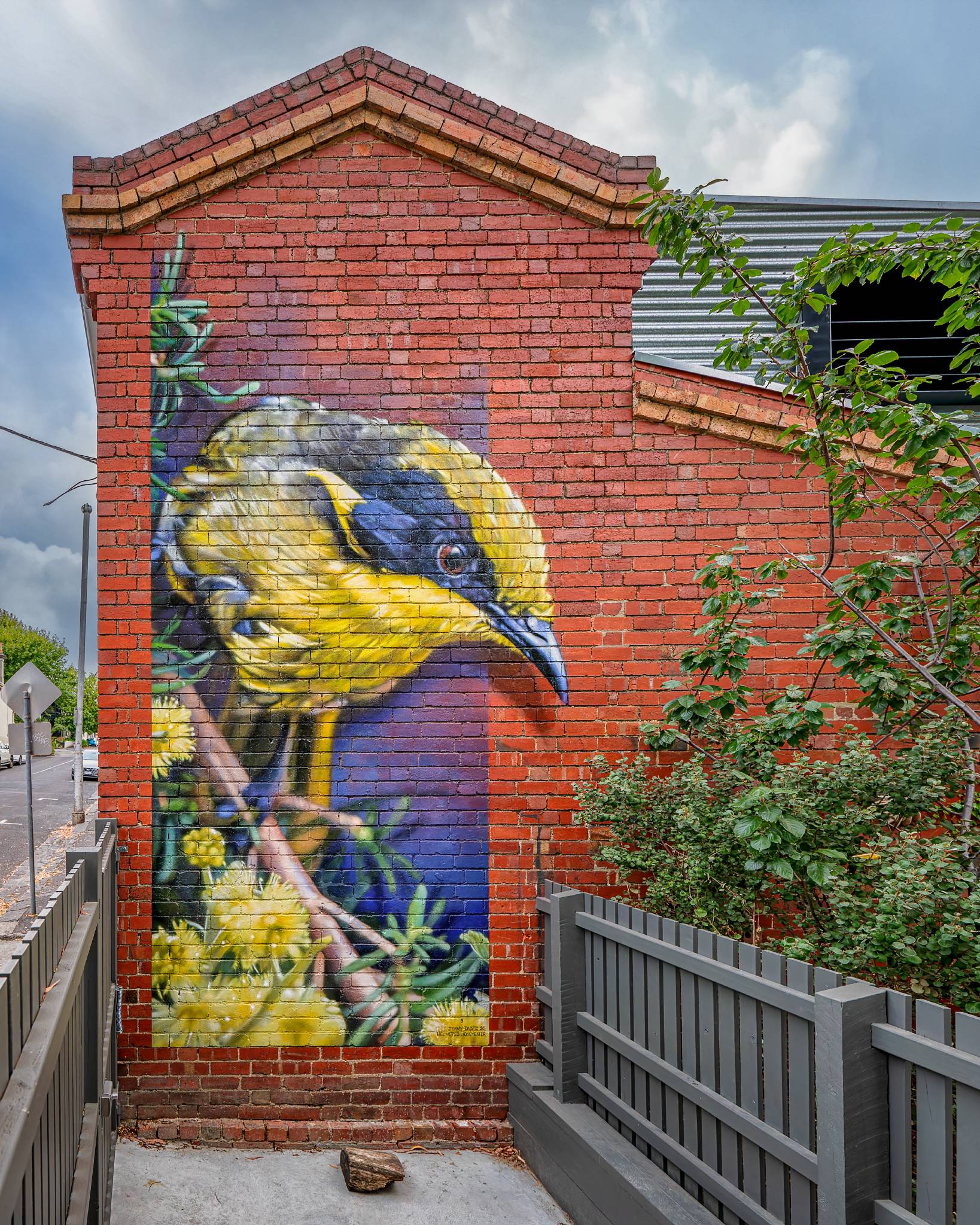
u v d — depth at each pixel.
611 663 5.23
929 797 4.09
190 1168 4.60
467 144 5.27
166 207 5.22
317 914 5.09
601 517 5.29
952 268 4.19
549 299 5.34
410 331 5.31
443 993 5.09
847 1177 2.62
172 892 5.06
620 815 4.62
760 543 5.29
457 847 5.15
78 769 20.50
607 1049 4.31
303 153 5.32
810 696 4.64
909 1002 2.64
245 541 5.20
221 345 5.25
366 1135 4.91
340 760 5.15
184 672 5.14
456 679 5.20
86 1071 3.26
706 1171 3.42
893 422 3.90
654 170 4.42
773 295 4.84
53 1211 2.20
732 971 3.28
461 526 5.27
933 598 4.72
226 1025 5.02
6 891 12.77
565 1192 4.25
